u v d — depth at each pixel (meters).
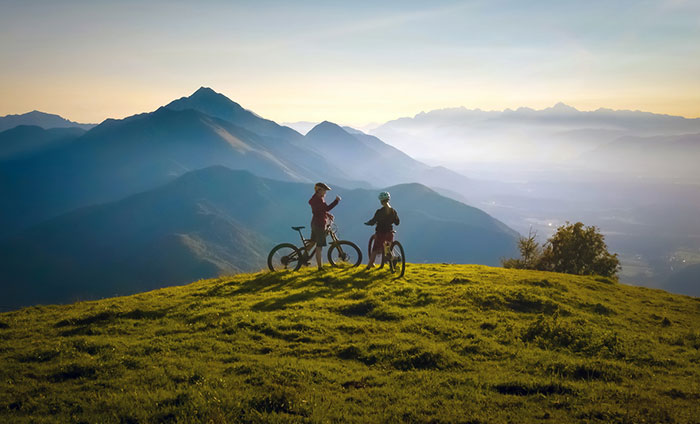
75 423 6.33
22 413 6.82
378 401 6.99
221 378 7.84
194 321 12.12
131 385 7.77
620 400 6.98
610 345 10.27
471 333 10.84
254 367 8.44
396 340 10.16
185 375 8.10
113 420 6.41
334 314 12.41
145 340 10.51
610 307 15.31
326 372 8.26
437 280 17.05
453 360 8.97
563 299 15.34
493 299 14.10
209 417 6.29
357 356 9.40
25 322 12.98
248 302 13.75
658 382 8.15
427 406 6.77
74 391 7.62
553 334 10.81
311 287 15.36
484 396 7.16
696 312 16.55
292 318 11.85
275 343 10.24
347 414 6.46
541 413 6.46
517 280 17.84
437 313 12.62
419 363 8.90
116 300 15.84
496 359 9.35
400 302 13.68
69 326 12.26
